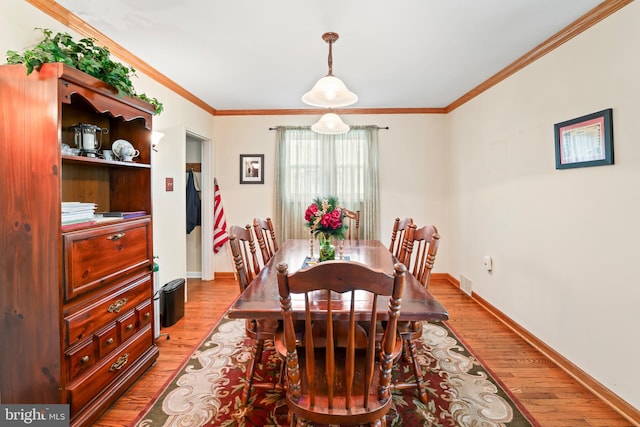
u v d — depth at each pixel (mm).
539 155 2465
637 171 1677
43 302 1483
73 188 1981
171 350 2449
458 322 2977
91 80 1626
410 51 2523
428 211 4363
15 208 1485
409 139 4328
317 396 1265
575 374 2094
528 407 1809
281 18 2031
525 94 2633
